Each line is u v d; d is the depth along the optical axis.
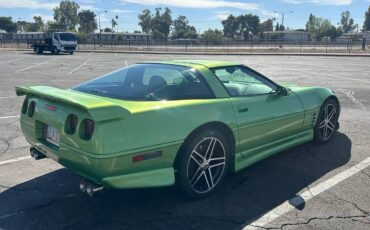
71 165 3.07
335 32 114.44
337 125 5.48
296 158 4.66
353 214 3.27
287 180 3.99
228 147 3.69
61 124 3.05
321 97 4.94
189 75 3.61
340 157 4.71
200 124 3.30
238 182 3.93
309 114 4.71
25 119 3.67
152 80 3.54
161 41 67.44
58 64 21.69
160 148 3.06
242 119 3.70
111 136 2.80
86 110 2.72
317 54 33.72
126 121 2.88
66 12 129.62
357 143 5.30
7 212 3.29
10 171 4.24
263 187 3.82
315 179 4.02
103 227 3.06
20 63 22.20
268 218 3.20
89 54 35.41
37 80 13.36
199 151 3.45
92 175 2.92
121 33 108.06
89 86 3.73
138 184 3.00
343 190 3.75
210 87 3.62
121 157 2.85
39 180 3.99
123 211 3.32
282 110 4.21
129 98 3.25
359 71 17.12
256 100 3.93
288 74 15.72
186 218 3.20
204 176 3.52
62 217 3.22
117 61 24.84
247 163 3.91
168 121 3.10
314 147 5.09
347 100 8.95
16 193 3.67
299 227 3.05
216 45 63.28
